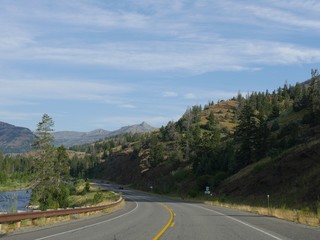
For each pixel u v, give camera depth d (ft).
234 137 409.69
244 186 224.12
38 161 290.97
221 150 349.00
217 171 323.78
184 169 389.60
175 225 67.77
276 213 98.17
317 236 51.62
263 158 260.01
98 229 60.90
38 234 53.47
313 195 151.02
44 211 72.74
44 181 285.43
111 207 127.54
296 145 227.61
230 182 252.01
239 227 64.49
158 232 55.88
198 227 63.98
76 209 90.58
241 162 281.54
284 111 474.08
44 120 297.53
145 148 655.35
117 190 412.77
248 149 280.51
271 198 179.52
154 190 391.04
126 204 167.53
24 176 569.64
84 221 78.64
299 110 406.62
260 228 62.85
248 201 193.67
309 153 195.21
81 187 408.46
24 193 386.93
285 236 51.47
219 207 147.84
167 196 312.71
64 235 52.26
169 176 406.62
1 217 55.67
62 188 248.93
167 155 526.16
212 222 74.90
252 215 98.68
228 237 50.19
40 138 295.28
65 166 323.16
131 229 60.59
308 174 173.78
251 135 281.74
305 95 410.72
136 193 357.41
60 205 172.55
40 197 245.04
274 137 290.35
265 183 205.98
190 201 211.00
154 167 506.89
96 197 194.80
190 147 471.62
